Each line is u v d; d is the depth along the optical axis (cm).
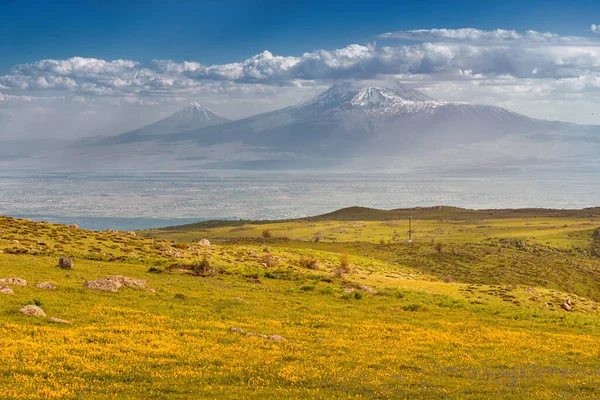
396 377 2872
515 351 3834
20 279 4559
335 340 3734
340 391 2558
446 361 3378
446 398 2522
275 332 3856
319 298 5722
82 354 2866
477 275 13800
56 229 9175
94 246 8144
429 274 12562
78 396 2247
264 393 2461
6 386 2302
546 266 15188
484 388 2734
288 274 7312
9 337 2995
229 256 9169
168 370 2738
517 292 7762
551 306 7206
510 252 18062
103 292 4666
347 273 8738
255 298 5262
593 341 4519
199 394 2395
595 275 15025
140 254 8062
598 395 2734
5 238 7694
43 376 2491
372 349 3541
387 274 10481
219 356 3042
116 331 3428
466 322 5009
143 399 2298
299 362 3059
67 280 5047
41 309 3634
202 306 4597
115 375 2586
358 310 5162
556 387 2850
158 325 3706
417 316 5156
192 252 8931
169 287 5341
